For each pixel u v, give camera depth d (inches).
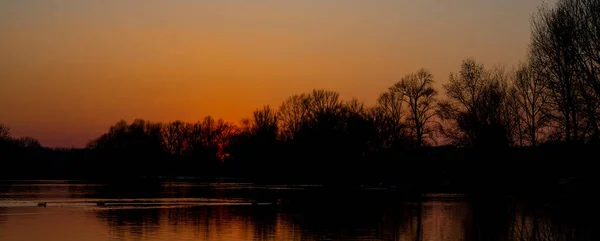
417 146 4008.4
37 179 5930.1
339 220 1782.7
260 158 5265.8
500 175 2992.1
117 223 1598.2
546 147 1936.5
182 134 7258.9
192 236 1363.2
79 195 2918.3
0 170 6190.9
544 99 2105.1
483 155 3031.5
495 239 1382.9
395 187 3944.4
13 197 2687.0
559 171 2314.2
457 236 1438.2
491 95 3016.7
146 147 6446.9
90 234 1362.0
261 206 2303.2
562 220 1469.0
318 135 4527.6
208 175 6761.8
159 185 4414.4
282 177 5123.0
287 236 1406.3
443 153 4190.5
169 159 6840.6
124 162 6378.0
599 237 1145.4
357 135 4370.1
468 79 3112.7
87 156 6692.9
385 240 1365.7
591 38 1529.3
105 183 4790.8
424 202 2571.4
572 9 1621.6
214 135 7032.5
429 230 1550.2
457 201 2667.3
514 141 2925.7
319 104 5068.9
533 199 2461.9
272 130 5334.6
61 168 6501.0
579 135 1542.8
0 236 1307.8
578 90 1537.9
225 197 2871.6
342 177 4431.6
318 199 2763.3
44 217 1728.6
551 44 1701.5
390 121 4311.0
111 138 6648.6
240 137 5871.1
